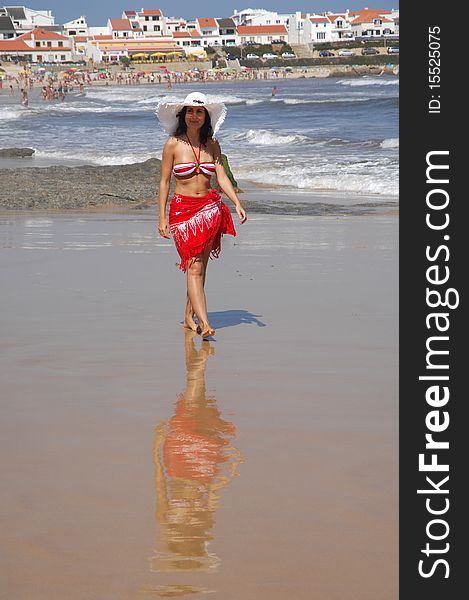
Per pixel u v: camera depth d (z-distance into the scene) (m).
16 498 3.46
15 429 4.32
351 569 2.91
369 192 19.12
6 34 187.38
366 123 43.84
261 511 3.35
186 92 113.38
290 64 174.62
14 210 15.42
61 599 2.71
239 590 2.77
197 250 6.54
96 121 53.75
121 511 3.34
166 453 3.98
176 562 2.94
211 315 7.10
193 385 5.14
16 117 61.72
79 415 4.55
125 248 10.56
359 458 3.95
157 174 20.45
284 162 25.38
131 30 190.62
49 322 6.74
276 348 6.02
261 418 4.53
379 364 5.58
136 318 6.93
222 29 196.38
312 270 9.06
